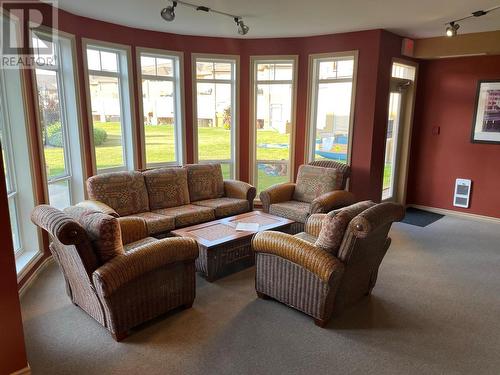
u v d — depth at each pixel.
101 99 4.45
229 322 2.66
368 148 4.82
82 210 2.46
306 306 2.64
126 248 2.95
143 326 2.60
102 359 2.25
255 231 3.46
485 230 4.91
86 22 4.03
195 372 2.15
